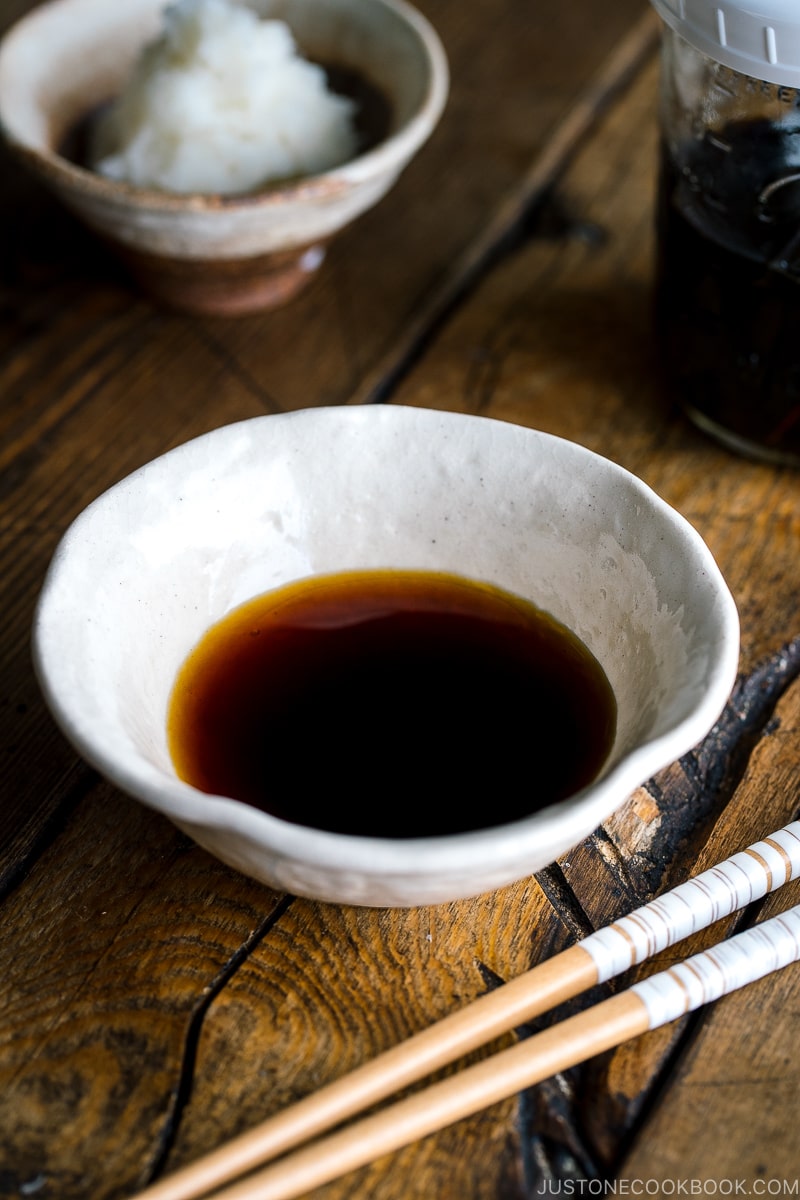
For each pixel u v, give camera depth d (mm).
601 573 355
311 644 371
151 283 476
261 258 456
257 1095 321
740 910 346
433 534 372
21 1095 321
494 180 526
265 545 367
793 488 433
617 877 355
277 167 460
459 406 456
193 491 354
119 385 462
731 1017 331
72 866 352
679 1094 322
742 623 401
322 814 341
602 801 301
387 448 365
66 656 318
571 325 480
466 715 357
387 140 466
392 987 334
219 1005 332
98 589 333
